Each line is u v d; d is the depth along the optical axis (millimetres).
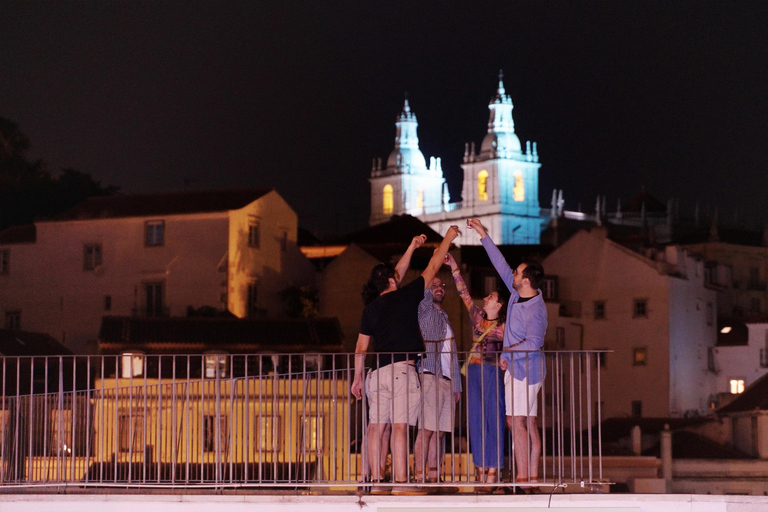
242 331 57531
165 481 15547
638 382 79938
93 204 76000
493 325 15445
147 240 72438
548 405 63438
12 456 19719
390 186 173250
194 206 73000
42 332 73562
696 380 81812
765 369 81438
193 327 56812
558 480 14383
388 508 14258
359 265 74312
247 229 72812
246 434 14922
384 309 14469
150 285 71812
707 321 84062
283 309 75625
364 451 14555
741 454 59906
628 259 81312
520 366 14555
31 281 74500
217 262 71062
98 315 72625
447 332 15453
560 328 81062
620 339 80938
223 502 14602
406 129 174375
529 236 162750
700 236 104688
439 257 14984
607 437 64750
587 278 83000
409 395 14406
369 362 59250
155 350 55062
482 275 76938
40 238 74625
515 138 164625
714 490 56812
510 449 14992
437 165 175000
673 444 61594
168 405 30812
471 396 15258
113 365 54062
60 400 15844
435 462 15430
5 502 14898
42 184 97125
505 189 162125
